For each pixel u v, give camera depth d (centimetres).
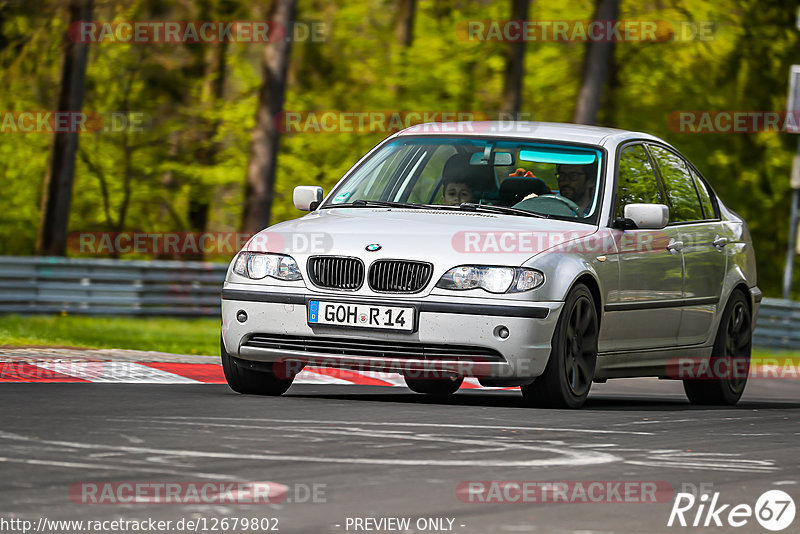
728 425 2598
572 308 2722
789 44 11906
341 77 11050
